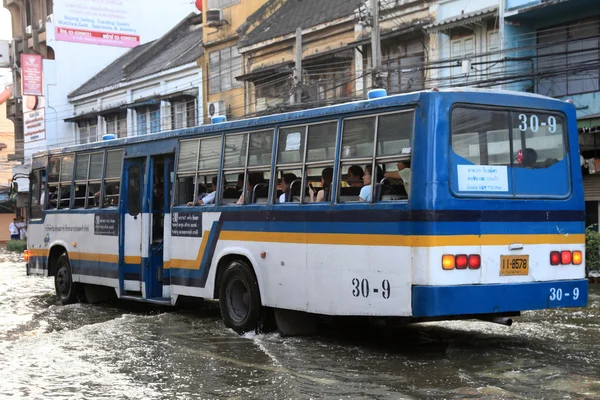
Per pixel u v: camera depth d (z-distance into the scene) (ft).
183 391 22.31
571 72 57.88
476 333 31.91
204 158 35.37
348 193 27.50
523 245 26.37
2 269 79.61
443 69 68.13
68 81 143.13
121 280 41.32
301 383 22.84
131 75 125.59
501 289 25.67
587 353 26.96
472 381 22.52
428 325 34.37
